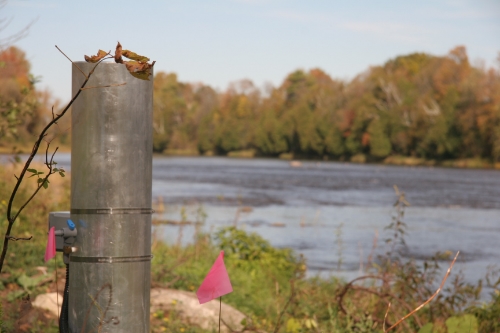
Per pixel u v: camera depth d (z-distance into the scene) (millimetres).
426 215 25891
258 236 10445
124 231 2795
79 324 2801
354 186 45031
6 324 4344
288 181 49625
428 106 97875
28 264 6465
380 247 15539
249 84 147625
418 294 6879
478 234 19891
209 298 2406
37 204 10375
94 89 2766
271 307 6902
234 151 139000
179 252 9102
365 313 6000
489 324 6207
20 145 7945
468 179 57438
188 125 150500
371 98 108250
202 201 28516
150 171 2877
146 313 2869
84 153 2783
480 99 88875
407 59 140250
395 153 102562
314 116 119688
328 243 16172
